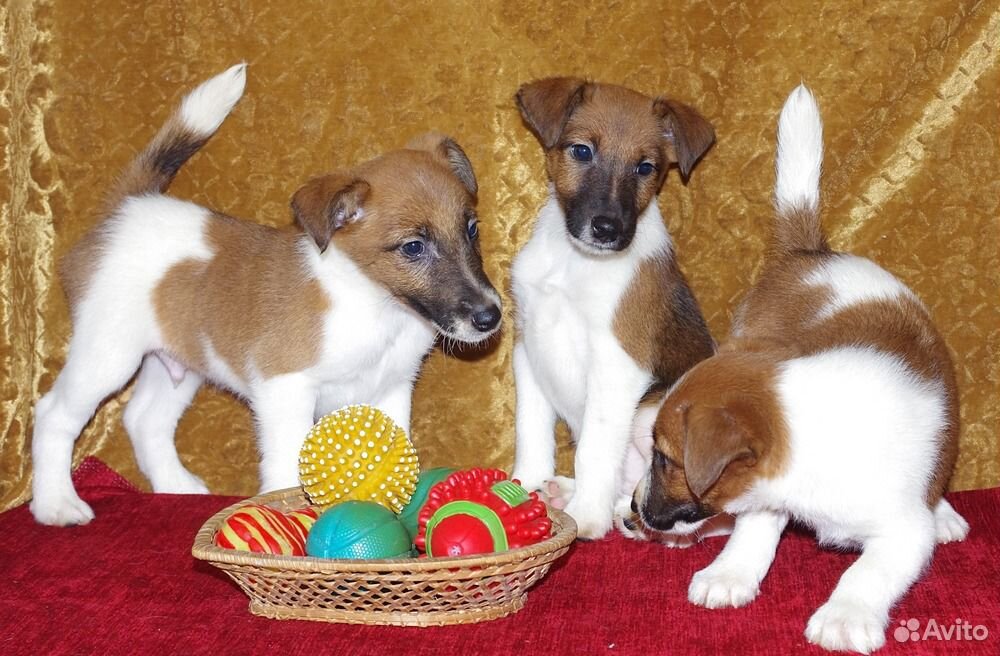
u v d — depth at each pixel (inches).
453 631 33.3
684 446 33.2
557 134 40.2
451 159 41.0
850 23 41.9
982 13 41.4
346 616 33.6
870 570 33.5
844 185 42.8
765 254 42.3
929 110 42.0
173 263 41.3
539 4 42.7
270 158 44.1
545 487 41.9
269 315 40.0
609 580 36.5
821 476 33.5
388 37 43.2
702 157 43.3
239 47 43.4
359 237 39.3
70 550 38.4
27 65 43.1
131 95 43.6
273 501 37.4
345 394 41.7
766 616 34.3
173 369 42.9
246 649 32.5
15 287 43.7
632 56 42.8
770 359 34.8
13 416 44.2
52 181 43.8
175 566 37.3
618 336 40.3
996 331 43.1
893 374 34.5
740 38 42.4
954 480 44.1
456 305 39.2
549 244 41.4
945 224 42.6
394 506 36.3
